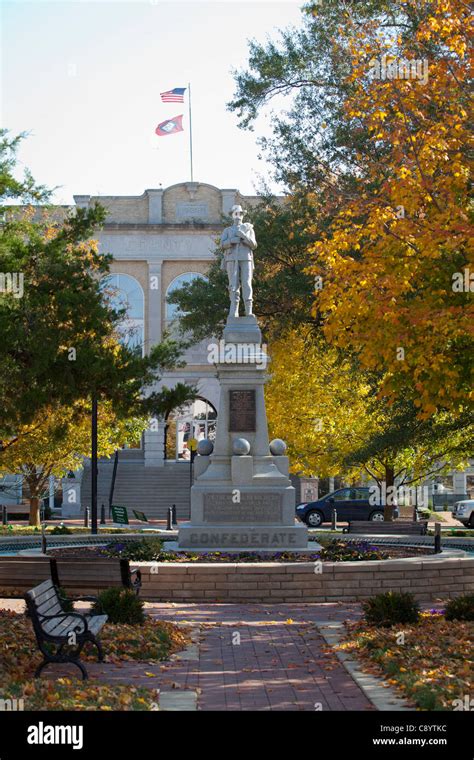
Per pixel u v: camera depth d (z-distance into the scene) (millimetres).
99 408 31641
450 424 23406
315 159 28031
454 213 13617
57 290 16000
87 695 8414
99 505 48656
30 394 15133
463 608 12562
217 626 13188
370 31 16859
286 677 9758
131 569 15680
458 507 40688
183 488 49844
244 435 19156
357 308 14070
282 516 18562
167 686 9242
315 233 27562
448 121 14352
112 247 57719
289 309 30188
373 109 15711
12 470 34062
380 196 17297
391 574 15867
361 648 10891
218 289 32656
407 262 14125
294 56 28047
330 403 33531
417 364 13719
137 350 17453
